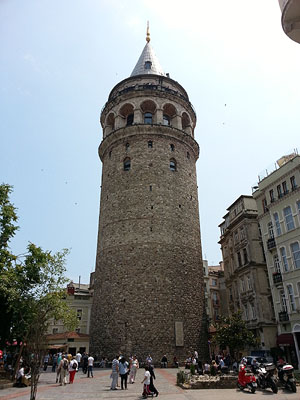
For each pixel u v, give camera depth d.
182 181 42.84
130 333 34.00
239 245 44.03
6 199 28.67
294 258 31.62
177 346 34.03
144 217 38.78
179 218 40.31
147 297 35.28
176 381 22.61
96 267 40.66
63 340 55.47
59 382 23.27
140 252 37.22
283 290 33.19
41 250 27.98
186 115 48.22
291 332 31.08
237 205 46.00
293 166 32.97
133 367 23.33
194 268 39.41
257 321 37.62
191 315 36.69
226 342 32.47
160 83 48.03
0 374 27.09
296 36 9.20
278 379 19.94
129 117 47.59
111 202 41.44
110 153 45.12
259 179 38.31
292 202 32.44
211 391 18.69
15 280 25.92
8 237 27.59
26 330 24.83
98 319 37.03
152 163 41.69
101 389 19.69
